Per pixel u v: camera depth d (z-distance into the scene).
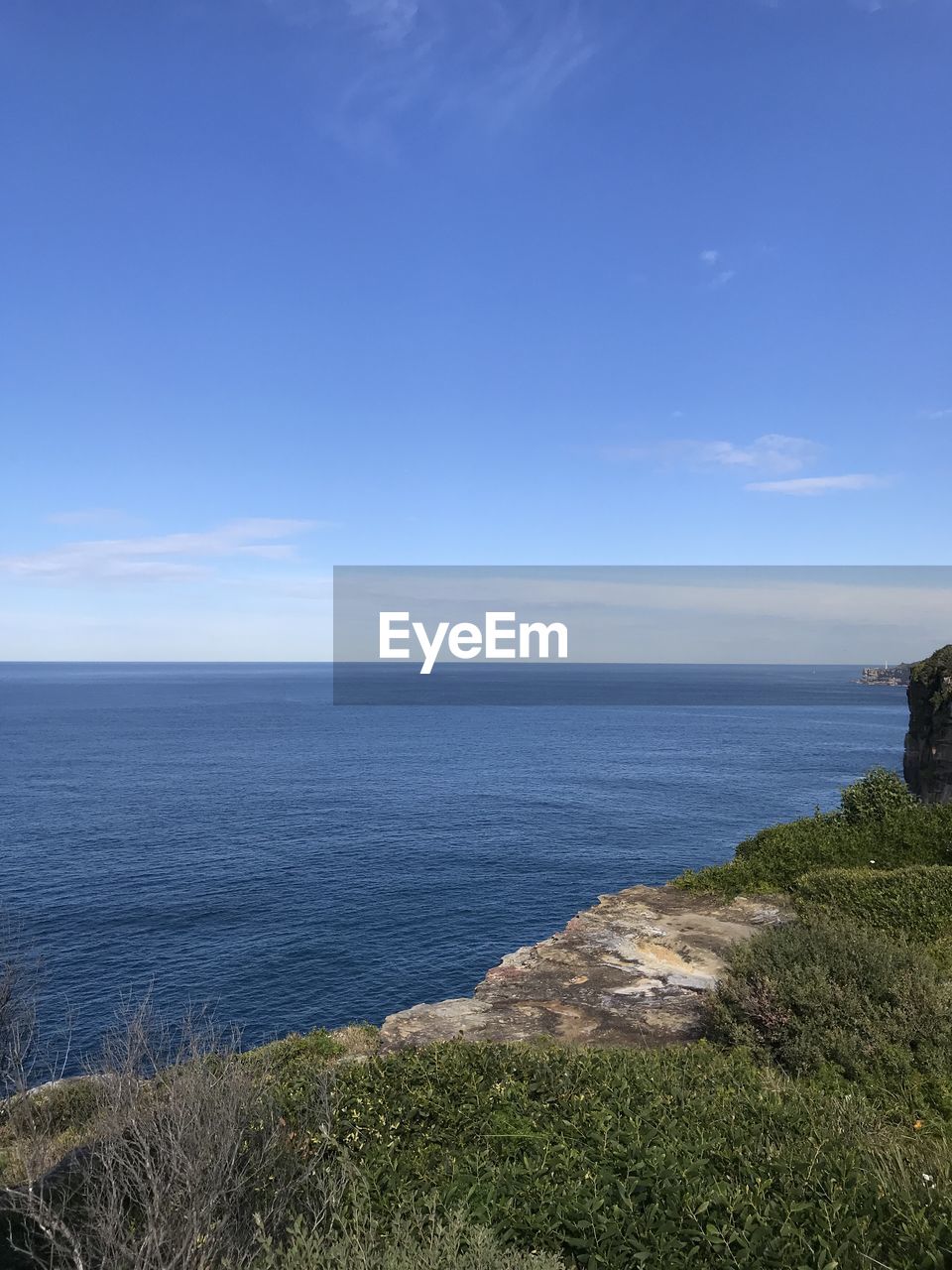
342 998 32.38
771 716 170.38
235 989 33.19
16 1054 8.27
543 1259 3.62
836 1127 5.04
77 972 34.62
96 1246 4.14
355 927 40.53
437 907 43.50
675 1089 5.52
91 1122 6.03
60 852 55.75
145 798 78.19
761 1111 5.18
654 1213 4.02
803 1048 6.96
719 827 61.78
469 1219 4.09
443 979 34.31
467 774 92.75
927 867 13.13
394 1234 3.88
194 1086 4.79
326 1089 5.57
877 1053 6.86
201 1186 4.18
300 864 52.28
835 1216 3.90
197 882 48.19
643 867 50.94
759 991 7.86
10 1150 6.25
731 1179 4.34
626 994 9.57
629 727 150.25
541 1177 4.46
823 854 15.17
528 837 59.25
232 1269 3.82
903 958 8.36
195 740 135.38
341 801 75.75
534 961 10.90
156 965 35.56
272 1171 4.61
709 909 13.02
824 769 92.19
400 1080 6.02
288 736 141.62
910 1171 4.59
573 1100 5.41
